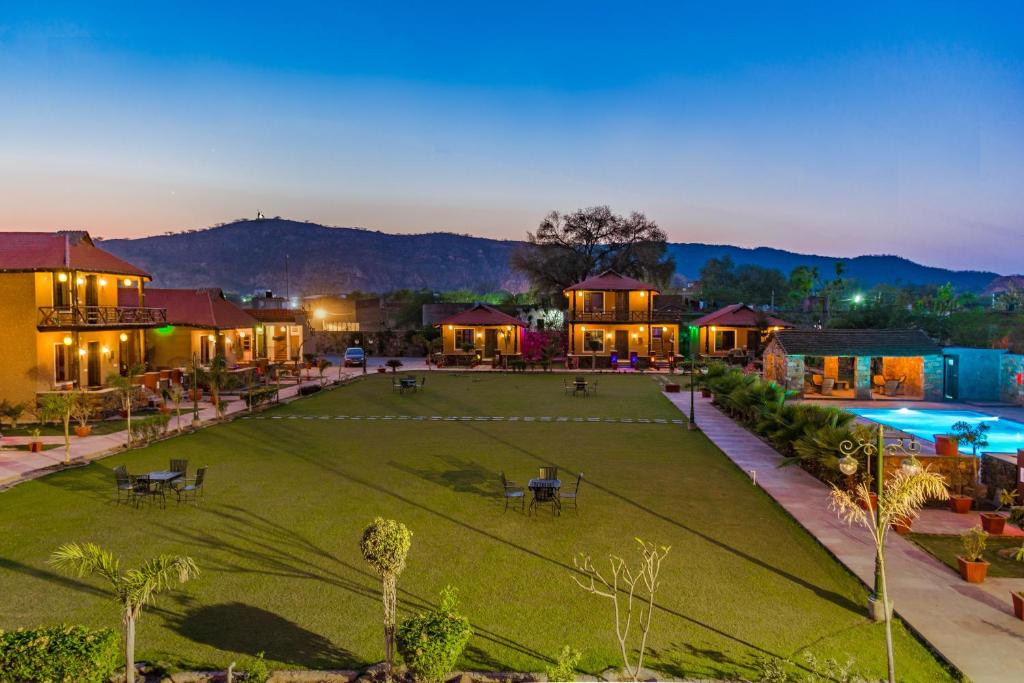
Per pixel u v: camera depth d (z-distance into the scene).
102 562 7.45
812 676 7.56
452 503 14.45
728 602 9.66
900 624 9.08
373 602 9.52
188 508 13.97
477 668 7.85
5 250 26.05
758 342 51.25
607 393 35.03
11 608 9.19
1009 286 59.44
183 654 8.05
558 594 9.82
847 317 54.66
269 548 11.62
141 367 28.06
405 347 61.50
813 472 17.27
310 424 25.11
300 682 7.56
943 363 31.97
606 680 7.61
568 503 14.52
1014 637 8.60
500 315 52.38
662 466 18.17
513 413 28.00
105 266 28.00
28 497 14.77
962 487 14.90
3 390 25.12
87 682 6.79
